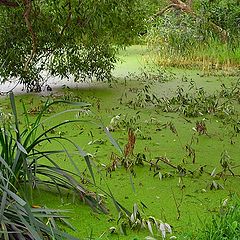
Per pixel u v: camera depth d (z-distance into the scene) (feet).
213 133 15.93
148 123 17.17
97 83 25.17
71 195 10.69
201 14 31.35
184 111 18.44
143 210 10.21
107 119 17.84
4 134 9.75
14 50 22.03
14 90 23.49
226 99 21.63
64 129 16.33
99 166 12.64
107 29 21.80
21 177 10.30
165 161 12.79
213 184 11.21
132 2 21.75
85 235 9.18
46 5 19.85
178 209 10.19
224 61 31.48
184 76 27.53
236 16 30.48
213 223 8.95
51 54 23.38
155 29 32.68
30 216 7.91
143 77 27.17
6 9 21.22
